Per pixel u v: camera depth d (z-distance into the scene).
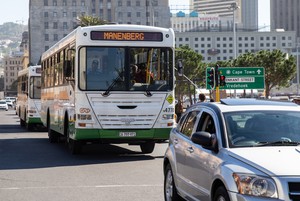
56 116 23.02
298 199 6.57
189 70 84.75
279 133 8.18
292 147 7.71
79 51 18.14
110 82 18.20
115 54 18.30
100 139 18.34
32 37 192.12
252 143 7.95
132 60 18.36
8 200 11.21
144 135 18.38
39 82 35.66
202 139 8.11
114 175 14.72
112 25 18.41
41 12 192.38
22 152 21.17
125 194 11.79
